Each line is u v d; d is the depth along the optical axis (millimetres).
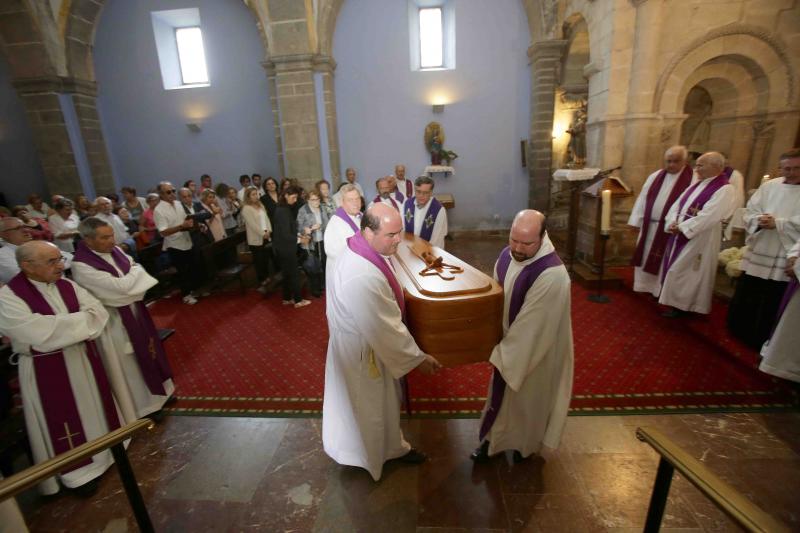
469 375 3363
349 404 2195
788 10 4973
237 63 8672
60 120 8266
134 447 2693
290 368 3656
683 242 4023
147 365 2881
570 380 2158
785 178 3189
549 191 8531
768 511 2033
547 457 2438
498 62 8359
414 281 2152
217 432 2820
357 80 8516
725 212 3754
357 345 2070
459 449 2531
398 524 2045
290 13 7398
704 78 5453
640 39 5164
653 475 2287
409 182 7441
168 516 2158
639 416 2771
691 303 4074
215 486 2350
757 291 3512
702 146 6426
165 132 9117
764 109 5367
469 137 8727
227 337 4359
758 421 2680
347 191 3646
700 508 2057
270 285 5793
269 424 2887
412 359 1938
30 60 7902
